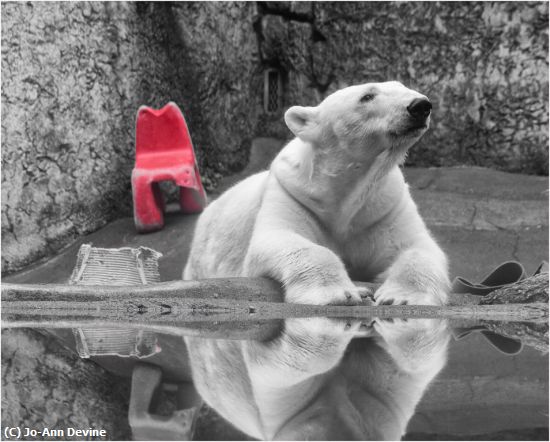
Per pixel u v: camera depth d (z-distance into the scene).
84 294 4.65
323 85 10.70
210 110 9.94
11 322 3.94
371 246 4.88
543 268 4.96
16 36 7.98
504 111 9.38
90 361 2.86
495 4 9.30
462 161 9.71
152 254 6.08
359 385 2.25
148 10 9.42
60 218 8.46
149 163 8.60
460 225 8.20
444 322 3.69
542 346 2.97
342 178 4.64
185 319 3.97
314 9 10.52
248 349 2.96
